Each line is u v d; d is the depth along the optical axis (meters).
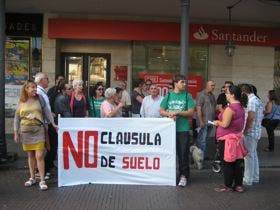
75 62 15.07
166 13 14.26
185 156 8.73
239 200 7.75
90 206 7.18
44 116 8.44
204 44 15.25
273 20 15.02
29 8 13.76
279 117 12.94
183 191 8.27
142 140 8.70
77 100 9.54
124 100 11.91
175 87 8.80
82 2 12.89
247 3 12.73
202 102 10.86
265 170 10.55
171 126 8.66
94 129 8.66
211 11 13.80
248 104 8.73
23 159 10.82
